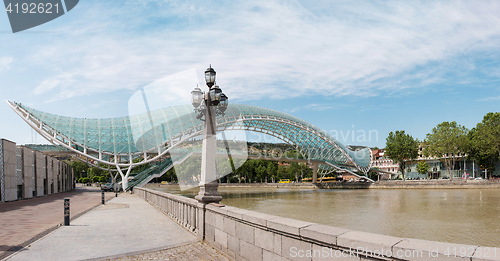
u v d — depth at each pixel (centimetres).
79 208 2297
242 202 5047
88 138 6197
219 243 855
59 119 6309
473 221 2825
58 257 809
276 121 7925
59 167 5881
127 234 1138
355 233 444
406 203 4522
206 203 977
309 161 9544
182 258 790
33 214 1914
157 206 2214
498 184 7306
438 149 8956
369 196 6184
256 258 643
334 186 10219
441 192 6769
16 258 802
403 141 10625
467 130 9238
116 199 3403
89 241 1020
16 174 3472
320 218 3152
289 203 4816
